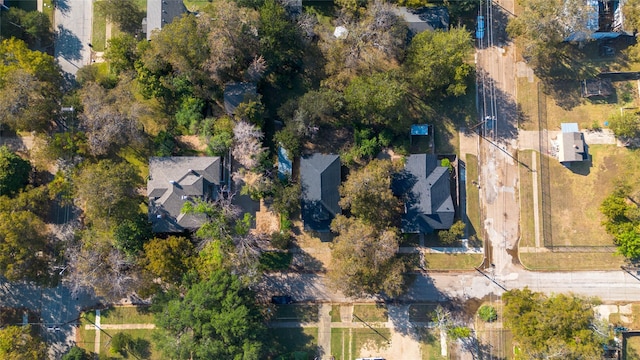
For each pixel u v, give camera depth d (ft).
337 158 204.23
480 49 213.87
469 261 208.95
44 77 202.39
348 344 207.41
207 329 183.62
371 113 198.49
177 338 185.68
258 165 202.80
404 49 204.95
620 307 206.80
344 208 196.65
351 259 183.83
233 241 192.34
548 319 184.75
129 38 203.41
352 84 198.18
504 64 213.66
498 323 206.59
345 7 205.46
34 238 193.36
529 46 199.41
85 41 215.51
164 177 200.13
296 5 206.59
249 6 200.95
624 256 207.31
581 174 210.18
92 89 194.80
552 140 211.61
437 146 211.20
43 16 210.79
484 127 212.02
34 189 199.41
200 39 188.85
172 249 191.52
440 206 201.46
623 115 205.77
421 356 206.69
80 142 201.67
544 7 192.44
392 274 187.32
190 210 191.42
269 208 209.05
